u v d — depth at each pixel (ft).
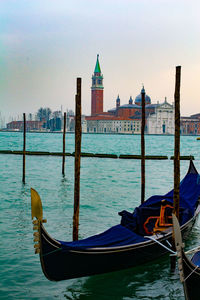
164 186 103.14
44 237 33.35
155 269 41.22
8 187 96.32
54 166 152.56
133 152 293.43
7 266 40.65
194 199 59.82
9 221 59.06
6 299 33.83
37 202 33.04
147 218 45.83
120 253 37.91
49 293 35.42
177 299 34.99
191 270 31.12
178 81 43.27
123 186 101.81
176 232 30.63
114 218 63.31
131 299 34.78
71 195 85.71
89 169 143.95
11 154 209.36
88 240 37.68
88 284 37.42
